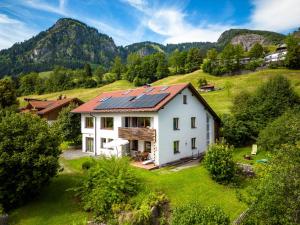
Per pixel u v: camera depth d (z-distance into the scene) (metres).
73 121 41.91
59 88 132.88
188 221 13.22
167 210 19.20
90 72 160.38
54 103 57.97
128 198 20.44
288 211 10.93
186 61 136.88
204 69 120.31
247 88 80.94
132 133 31.61
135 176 23.36
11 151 20.50
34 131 22.03
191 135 34.47
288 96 39.62
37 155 20.84
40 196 22.50
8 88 62.03
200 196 21.25
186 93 33.78
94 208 19.84
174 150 32.12
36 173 20.09
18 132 21.47
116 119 34.06
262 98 40.72
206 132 37.31
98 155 35.75
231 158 23.95
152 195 19.88
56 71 154.50
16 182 20.19
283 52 114.62
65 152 38.81
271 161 13.44
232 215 18.52
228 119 39.62
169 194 21.52
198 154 35.53
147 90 36.31
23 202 21.48
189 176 25.03
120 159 24.11
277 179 11.54
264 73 97.38
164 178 24.62
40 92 132.62
